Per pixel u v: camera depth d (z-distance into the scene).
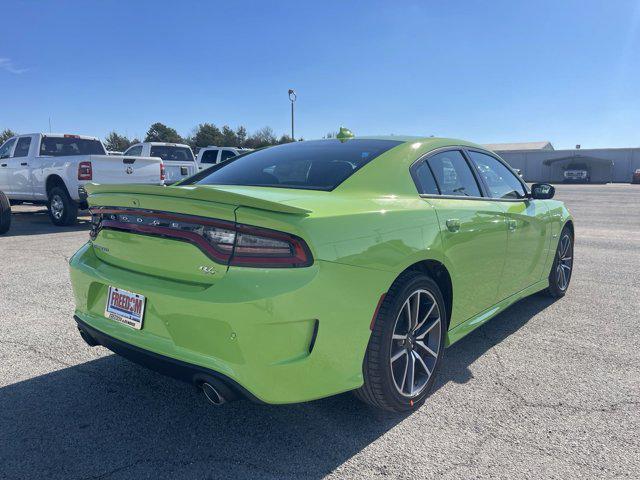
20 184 11.68
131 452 2.45
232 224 2.19
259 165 3.36
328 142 3.55
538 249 4.42
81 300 2.85
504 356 3.68
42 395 3.01
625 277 6.20
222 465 2.36
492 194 3.81
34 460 2.38
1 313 4.50
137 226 2.50
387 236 2.56
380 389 2.61
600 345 3.90
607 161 49.56
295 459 2.41
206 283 2.25
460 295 3.23
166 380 3.23
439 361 3.06
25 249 7.73
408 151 3.20
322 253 2.23
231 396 2.22
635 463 2.38
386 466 2.36
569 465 2.37
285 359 2.19
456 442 2.56
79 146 12.01
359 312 2.40
